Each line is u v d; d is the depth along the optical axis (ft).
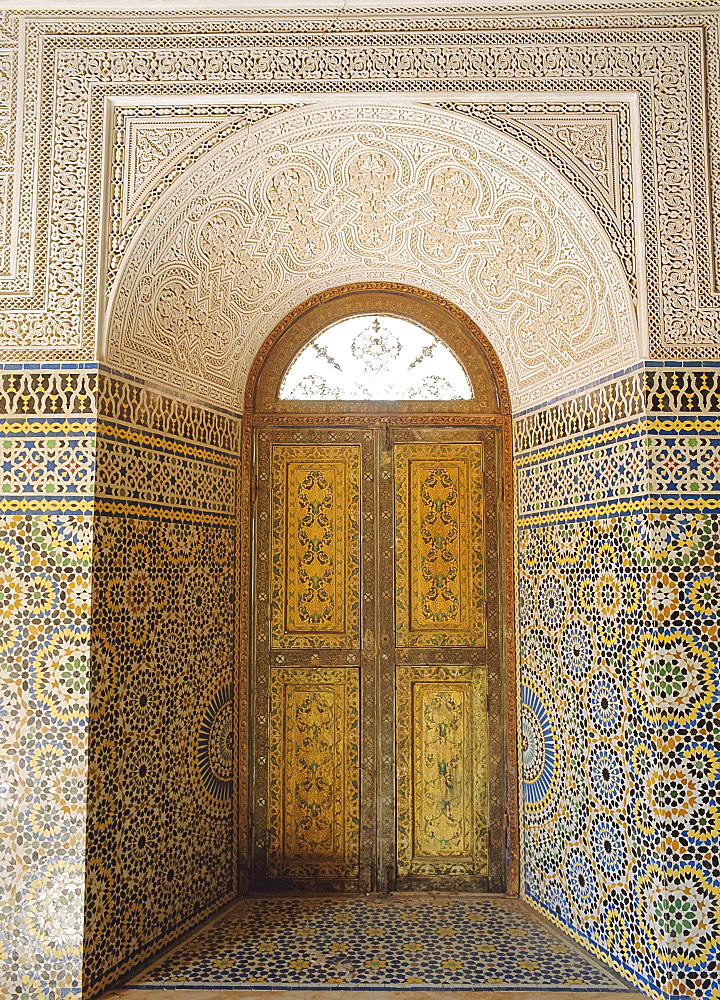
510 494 11.26
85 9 8.32
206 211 8.85
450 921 9.67
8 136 8.27
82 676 7.78
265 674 11.14
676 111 8.21
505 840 10.82
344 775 11.01
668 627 7.66
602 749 8.55
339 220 9.79
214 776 10.18
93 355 8.06
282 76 8.23
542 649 10.14
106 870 7.90
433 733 11.05
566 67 8.23
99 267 8.14
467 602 11.20
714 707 7.61
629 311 8.06
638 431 7.95
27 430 8.04
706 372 7.94
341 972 8.17
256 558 11.27
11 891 7.63
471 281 10.59
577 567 9.23
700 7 8.25
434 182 9.11
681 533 7.75
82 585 7.86
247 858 10.78
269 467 11.38
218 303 9.96
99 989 7.67
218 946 8.88
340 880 10.80
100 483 8.03
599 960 8.46
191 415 9.93
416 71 8.22
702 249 8.10
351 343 11.59
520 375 10.94
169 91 8.25
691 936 7.32
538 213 8.77
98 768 7.86
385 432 11.43
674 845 7.43
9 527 7.97
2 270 8.17
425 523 11.32
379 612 11.22
